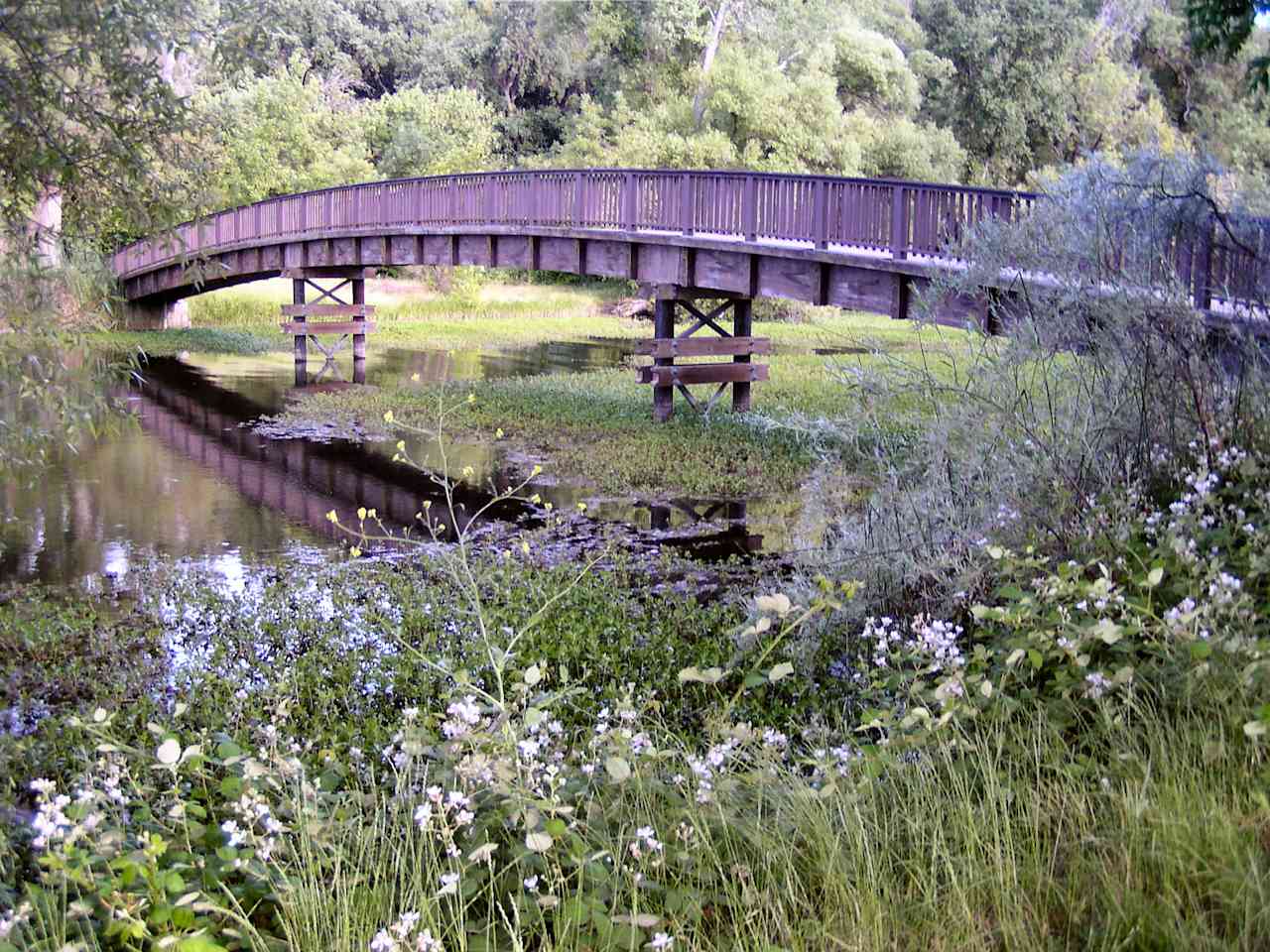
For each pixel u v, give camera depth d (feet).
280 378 85.51
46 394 22.15
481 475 49.78
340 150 150.00
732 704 14.60
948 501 21.58
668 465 49.90
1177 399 21.17
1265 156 132.16
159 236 23.58
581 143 155.63
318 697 22.71
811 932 10.50
